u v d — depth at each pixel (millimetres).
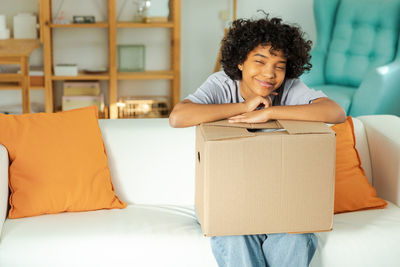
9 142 1807
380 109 3291
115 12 3982
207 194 1464
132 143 1976
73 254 1612
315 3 3811
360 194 1892
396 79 3299
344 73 3705
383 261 1686
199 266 1636
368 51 3617
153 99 4270
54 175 1804
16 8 4219
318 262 1639
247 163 1456
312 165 1487
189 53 4484
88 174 1843
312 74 3742
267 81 1641
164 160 1980
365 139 2084
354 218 1801
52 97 4094
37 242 1618
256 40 1604
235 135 1447
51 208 1792
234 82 1792
